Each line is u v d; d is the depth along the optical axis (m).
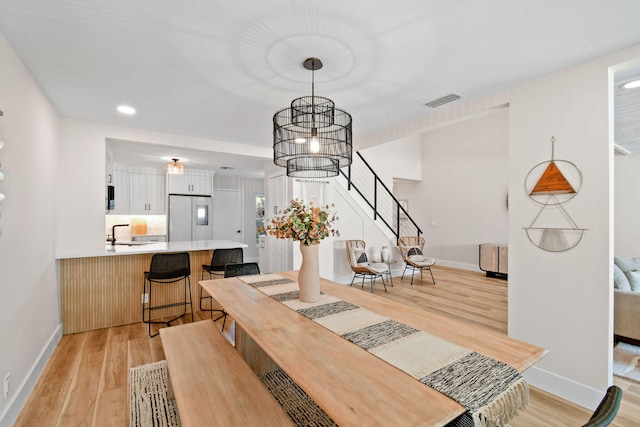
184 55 2.07
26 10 1.58
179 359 1.87
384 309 2.01
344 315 1.89
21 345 2.11
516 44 1.95
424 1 1.53
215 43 1.92
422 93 2.72
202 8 1.58
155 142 3.95
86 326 3.45
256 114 3.25
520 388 1.15
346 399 1.05
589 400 2.15
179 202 6.72
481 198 6.92
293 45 1.95
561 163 2.30
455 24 1.73
